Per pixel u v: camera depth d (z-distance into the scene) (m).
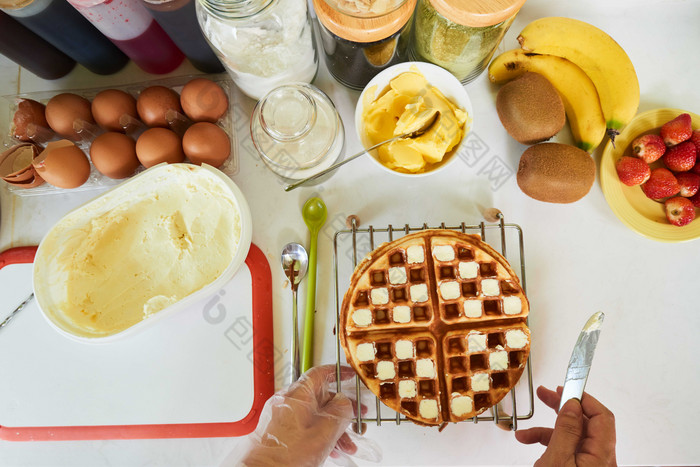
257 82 0.70
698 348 0.76
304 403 0.65
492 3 0.57
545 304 0.77
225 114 0.79
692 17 0.81
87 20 0.69
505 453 0.74
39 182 0.73
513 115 0.69
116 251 0.72
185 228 0.72
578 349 0.62
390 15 0.59
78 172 0.70
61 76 0.82
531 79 0.70
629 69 0.70
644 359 0.76
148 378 0.77
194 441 0.76
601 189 0.78
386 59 0.71
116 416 0.76
